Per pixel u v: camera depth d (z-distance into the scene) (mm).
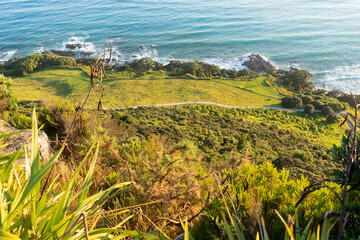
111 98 65062
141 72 85688
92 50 109250
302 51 104688
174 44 113188
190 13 161625
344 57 98625
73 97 64812
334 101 65375
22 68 82000
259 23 140250
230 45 111750
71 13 170250
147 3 192000
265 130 44656
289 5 183875
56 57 90375
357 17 147875
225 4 184500
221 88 76125
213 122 48562
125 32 128750
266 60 99812
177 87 74750
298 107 65125
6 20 153875
